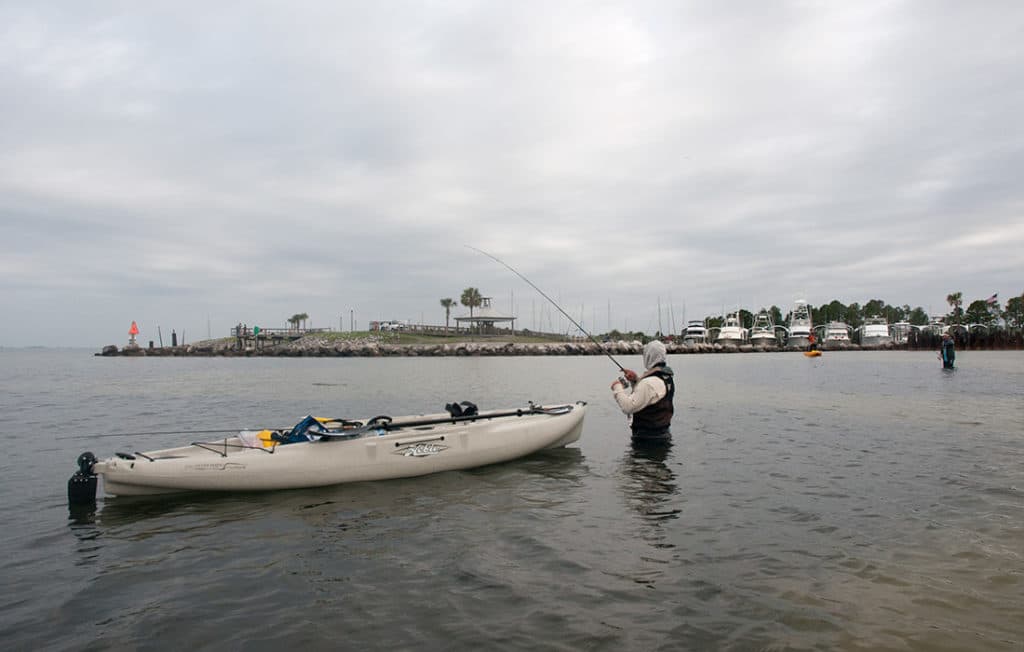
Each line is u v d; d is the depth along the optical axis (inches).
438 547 212.4
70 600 173.0
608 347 3892.7
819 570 187.9
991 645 141.9
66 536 227.3
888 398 714.2
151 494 274.4
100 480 309.0
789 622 154.3
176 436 468.1
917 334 4084.6
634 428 406.3
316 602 170.1
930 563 192.5
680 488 290.5
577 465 343.0
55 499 278.7
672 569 190.2
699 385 975.0
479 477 315.0
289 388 1005.2
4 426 525.3
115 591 179.0
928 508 252.4
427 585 180.2
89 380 1302.9
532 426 360.8
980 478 303.9
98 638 151.0
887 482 297.6
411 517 247.1
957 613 157.9
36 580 187.3
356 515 249.9
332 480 294.8
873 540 214.7
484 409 640.4
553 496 277.6
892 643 143.3
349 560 201.2
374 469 303.0
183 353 4461.1
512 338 4650.6
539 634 150.2
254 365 2442.2
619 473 323.0
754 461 350.9
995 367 1494.8
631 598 169.6
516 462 351.6
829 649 140.9
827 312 5856.3
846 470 325.1
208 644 147.6
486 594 173.5
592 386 1030.4
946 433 446.0
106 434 476.7
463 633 151.2
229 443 308.5
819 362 2098.9
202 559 203.2
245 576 188.9
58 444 430.0
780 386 930.1
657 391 390.0
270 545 215.9
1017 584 175.5
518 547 211.8
